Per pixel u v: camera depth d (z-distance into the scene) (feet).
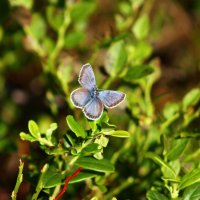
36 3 2.09
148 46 1.59
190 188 1.26
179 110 1.49
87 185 1.42
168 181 1.29
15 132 1.94
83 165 1.24
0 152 1.63
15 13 1.88
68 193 1.48
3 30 1.90
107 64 1.52
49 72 1.64
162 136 1.35
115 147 1.62
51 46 1.67
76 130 1.22
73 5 1.64
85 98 1.19
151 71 1.48
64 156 1.28
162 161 1.27
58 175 1.25
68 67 1.60
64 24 1.65
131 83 1.56
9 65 2.01
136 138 1.51
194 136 1.34
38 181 1.31
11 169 1.92
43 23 1.72
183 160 1.42
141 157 1.49
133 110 1.54
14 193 1.24
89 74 1.21
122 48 1.52
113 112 1.69
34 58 1.99
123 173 1.50
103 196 1.44
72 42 1.65
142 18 1.63
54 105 1.65
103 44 1.62
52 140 1.26
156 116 1.59
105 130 1.23
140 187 1.48
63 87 1.58
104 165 1.24
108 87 1.56
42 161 1.31
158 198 1.25
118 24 1.74
